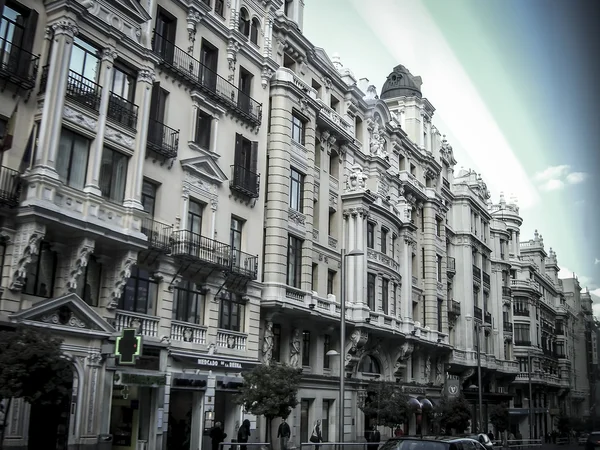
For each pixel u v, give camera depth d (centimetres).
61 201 2077
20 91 2055
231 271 2902
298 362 3466
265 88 3416
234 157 3105
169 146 2669
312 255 3734
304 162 3678
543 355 8319
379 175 4612
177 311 2672
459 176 7531
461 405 4688
